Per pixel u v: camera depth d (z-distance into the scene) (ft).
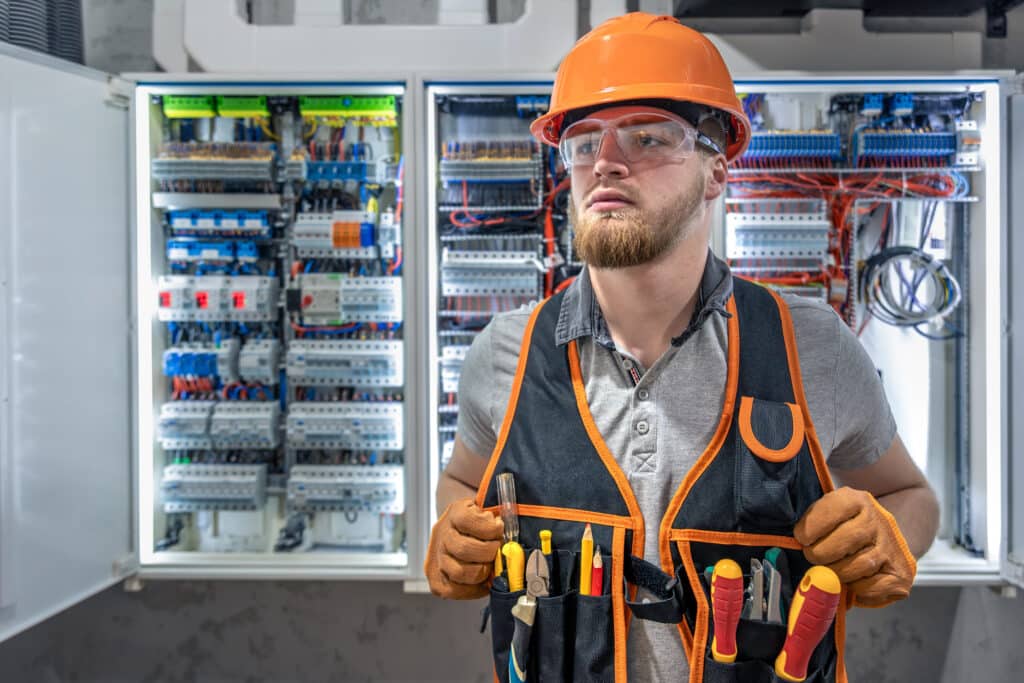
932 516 3.15
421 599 7.68
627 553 2.65
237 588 7.71
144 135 6.83
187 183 7.24
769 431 2.60
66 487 5.86
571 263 7.13
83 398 6.02
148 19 7.39
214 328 7.52
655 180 2.55
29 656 7.58
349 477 7.06
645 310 2.82
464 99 7.07
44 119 5.64
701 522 2.61
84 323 6.02
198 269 7.44
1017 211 6.40
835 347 2.91
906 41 6.81
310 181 7.39
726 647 2.48
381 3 7.46
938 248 7.17
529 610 2.63
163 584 7.71
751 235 6.85
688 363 2.85
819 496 2.65
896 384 7.27
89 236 6.07
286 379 7.43
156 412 7.24
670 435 2.78
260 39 6.78
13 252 5.38
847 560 2.48
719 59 2.93
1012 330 6.46
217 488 7.07
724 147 2.88
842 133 7.16
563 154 2.84
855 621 7.59
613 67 2.76
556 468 2.77
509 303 7.17
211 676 7.71
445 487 3.58
